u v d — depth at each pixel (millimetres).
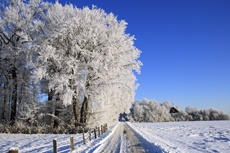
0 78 21672
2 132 16719
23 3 20219
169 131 19641
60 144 9703
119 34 20812
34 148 8648
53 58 16531
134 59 22156
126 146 8992
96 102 16750
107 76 17219
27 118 18297
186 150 7801
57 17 18172
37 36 18312
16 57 18328
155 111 77562
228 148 8711
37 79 15094
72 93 15188
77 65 16672
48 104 20609
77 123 17844
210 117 77500
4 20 18938
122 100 26531
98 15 20203
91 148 8266
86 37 17703
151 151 7664
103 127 17016
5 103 21125
